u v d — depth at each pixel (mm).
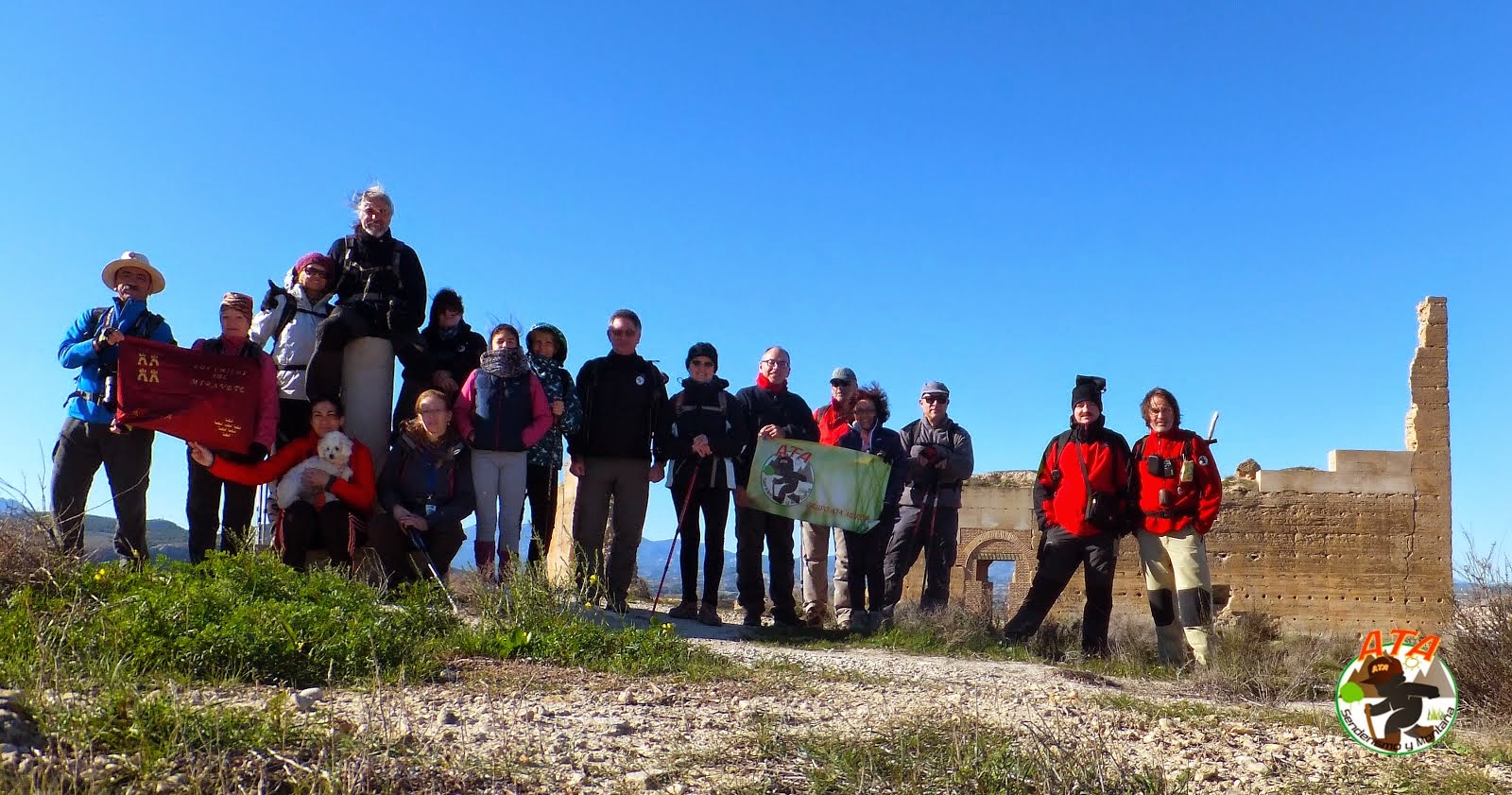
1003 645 9844
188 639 5449
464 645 6910
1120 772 4445
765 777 4289
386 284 9352
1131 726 5801
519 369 9172
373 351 9312
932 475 11023
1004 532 21172
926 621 10016
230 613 5902
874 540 10875
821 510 10578
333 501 8672
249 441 8531
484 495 9008
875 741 4812
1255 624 11414
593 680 6262
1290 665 8695
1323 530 20188
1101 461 9664
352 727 4387
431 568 8227
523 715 5102
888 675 7414
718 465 10188
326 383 9109
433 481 8891
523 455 9188
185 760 3660
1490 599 7547
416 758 4113
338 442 8609
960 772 4344
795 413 11023
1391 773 4945
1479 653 7199
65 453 8203
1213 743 5461
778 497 10586
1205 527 9180
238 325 8664
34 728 3834
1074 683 7793
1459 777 4824
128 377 8125
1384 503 20234
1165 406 9406
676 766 4355
